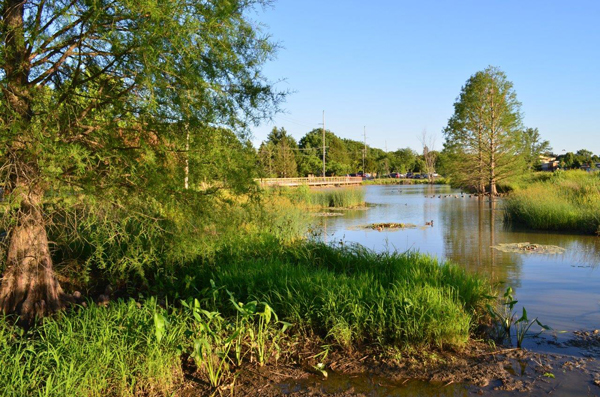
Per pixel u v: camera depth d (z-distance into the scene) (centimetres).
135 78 458
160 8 410
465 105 3153
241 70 536
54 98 466
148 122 499
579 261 1003
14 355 382
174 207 546
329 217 2106
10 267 526
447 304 523
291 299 547
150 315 465
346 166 7481
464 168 3356
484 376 429
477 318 562
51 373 364
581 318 596
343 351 485
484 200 3066
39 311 522
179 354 422
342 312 514
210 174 559
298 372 445
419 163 9694
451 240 1342
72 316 479
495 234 1465
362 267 738
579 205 1700
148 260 590
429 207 2633
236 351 457
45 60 493
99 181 494
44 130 430
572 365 451
